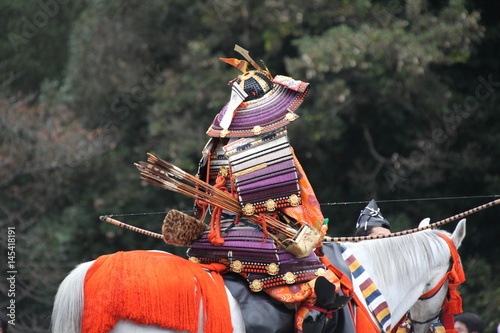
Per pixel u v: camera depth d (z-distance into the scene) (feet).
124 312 38.17
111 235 155.63
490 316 146.30
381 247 51.65
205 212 46.06
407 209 163.53
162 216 160.35
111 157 165.78
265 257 42.24
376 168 165.17
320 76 144.15
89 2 183.42
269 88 44.88
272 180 42.52
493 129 167.32
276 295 42.45
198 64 158.30
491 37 164.86
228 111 43.91
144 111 173.88
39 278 138.31
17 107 155.94
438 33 150.30
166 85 159.22
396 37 145.69
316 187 167.22
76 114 174.29
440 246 53.06
